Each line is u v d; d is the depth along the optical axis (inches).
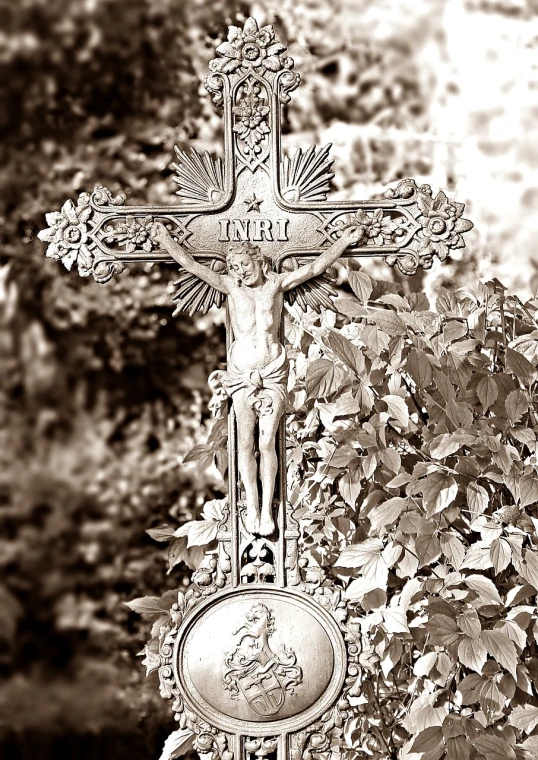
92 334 227.1
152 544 224.5
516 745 131.0
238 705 131.3
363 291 142.3
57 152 226.8
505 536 132.6
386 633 138.1
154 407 226.1
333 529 143.7
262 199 135.1
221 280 133.2
